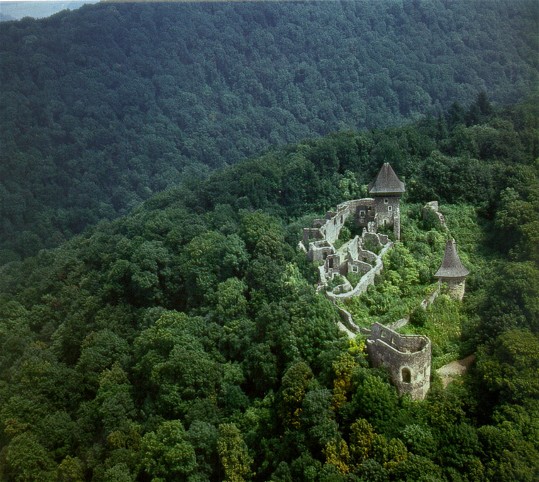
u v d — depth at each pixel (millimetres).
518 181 112312
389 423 59875
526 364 63781
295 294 81688
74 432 79000
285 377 68438
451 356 71250
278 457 64812
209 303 96938
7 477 76625
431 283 85438
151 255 109750
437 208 111750
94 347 93125
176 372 77312
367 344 67438
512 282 74812
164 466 66750
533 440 58375
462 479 56062
